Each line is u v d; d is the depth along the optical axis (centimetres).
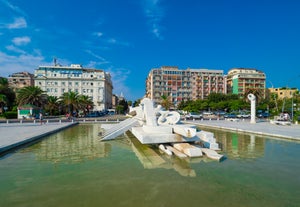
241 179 589
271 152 942
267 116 4159
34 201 458
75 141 1279
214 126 2108
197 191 504
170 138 966
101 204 440
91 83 7056
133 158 843
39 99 4375
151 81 8812
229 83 9594
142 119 1454
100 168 704
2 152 930
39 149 1035
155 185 546
